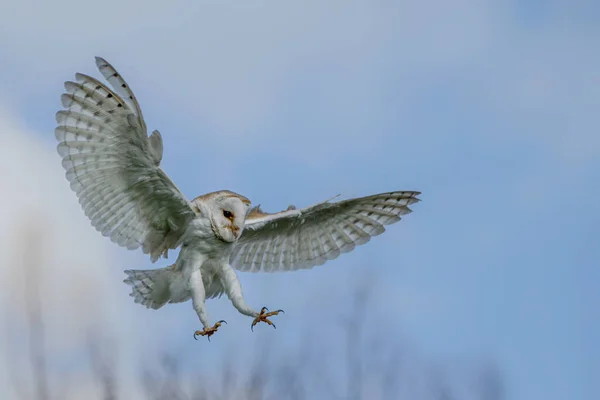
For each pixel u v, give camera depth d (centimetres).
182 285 1307
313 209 1426
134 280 1317
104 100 1228
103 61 1205
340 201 1425
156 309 1334
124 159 1269
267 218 1416
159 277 1320
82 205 1274
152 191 1295
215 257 1319
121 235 1309
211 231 1303
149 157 1266
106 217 1294
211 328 1260
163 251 1339
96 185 1277
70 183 1262
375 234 1482
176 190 1292
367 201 1452
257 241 1452
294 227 1452
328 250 1477
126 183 1285
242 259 1456
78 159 1262
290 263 1468
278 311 1237
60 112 1241
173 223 1327
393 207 1466
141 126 1237
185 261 1312
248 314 1262
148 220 1317
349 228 1475
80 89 1226
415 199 1463
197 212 1310
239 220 1319
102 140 1255
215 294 1350
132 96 1219
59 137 1251
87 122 1247
